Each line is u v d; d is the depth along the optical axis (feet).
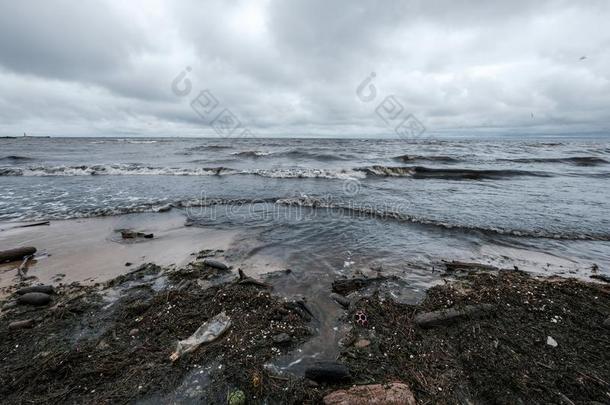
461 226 26.96
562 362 10.73
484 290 15.53
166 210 32.76
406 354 11.27
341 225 27.63
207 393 9.43
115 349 11.37
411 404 8.87
